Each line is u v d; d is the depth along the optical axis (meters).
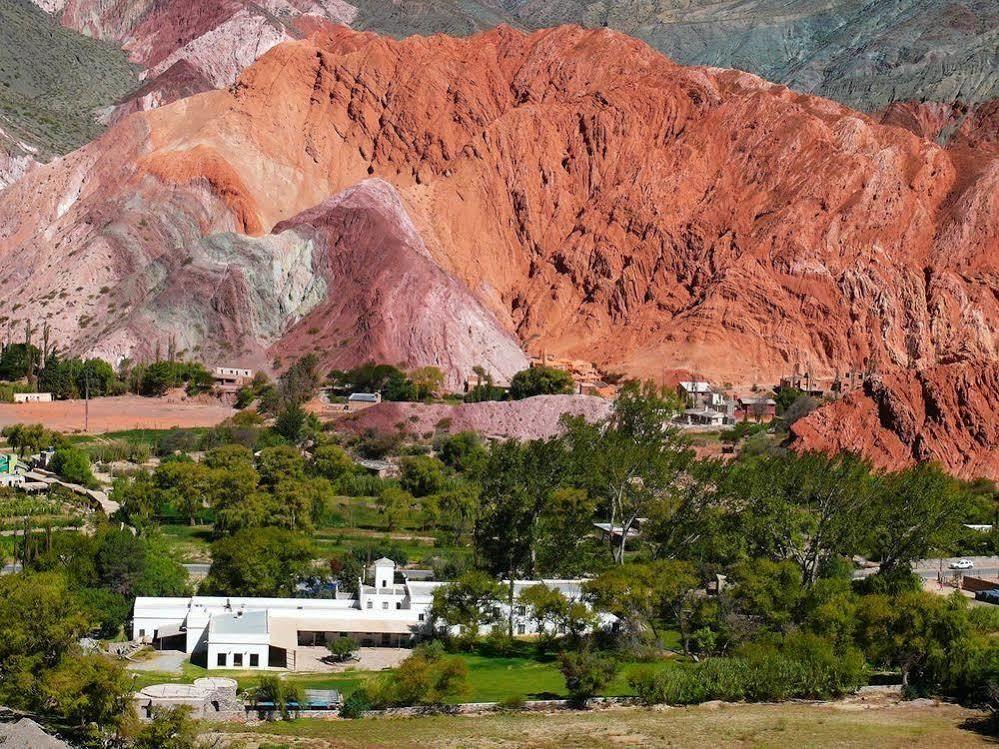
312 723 164.12
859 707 174.50
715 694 176.75
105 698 153.75
